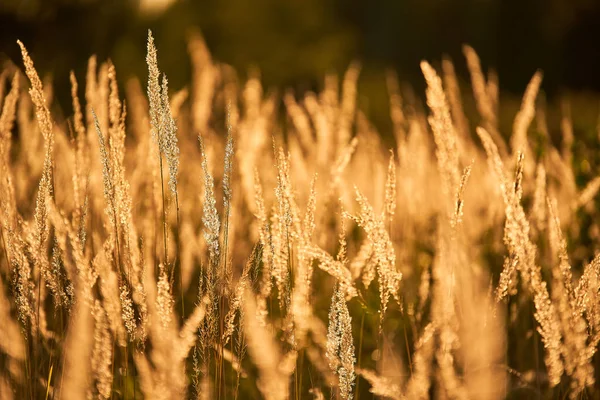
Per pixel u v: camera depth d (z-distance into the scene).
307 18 26.22
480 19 35.66
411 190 5.73
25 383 3.53
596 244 4.85
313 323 3.88
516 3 35.41
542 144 5.29
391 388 3.60
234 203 4.97
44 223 3.24
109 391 3.36
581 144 5.60
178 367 3.27
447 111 3.98
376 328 4.27
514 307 4.17
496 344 3.87
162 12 22.84
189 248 4.30
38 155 5.13
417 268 5.17
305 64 23.97
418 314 4.30
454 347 4.04
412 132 6.05
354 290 3.18
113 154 3.39
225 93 7.16
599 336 3.37
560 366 3.38
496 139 5.88
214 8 24.97
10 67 5.55
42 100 3.44
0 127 4.37
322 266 3.18
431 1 35.09
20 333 3.68
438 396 3.95
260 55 24.22
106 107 4.37
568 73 35.16
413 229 5.59
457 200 3.65
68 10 21.62
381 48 34.62
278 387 3.31
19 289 3.28
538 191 4.64
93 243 4.11
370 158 6.73
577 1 34.47
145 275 3.42
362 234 5.53
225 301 3.59
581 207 5.04
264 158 6.17
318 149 6.08
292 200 3.34
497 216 4.93
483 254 4.90
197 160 6.23
